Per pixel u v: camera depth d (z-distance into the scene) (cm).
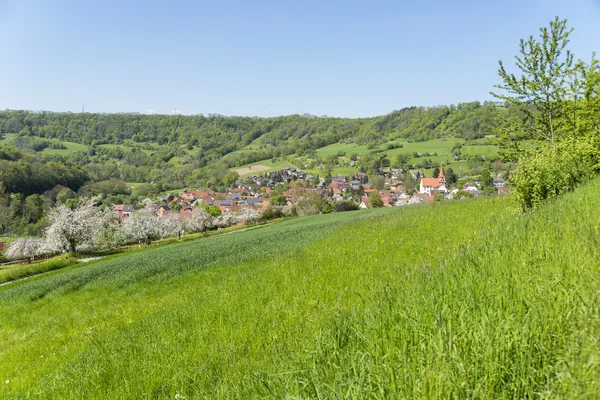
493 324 255
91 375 638
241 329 657
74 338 1168
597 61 1725
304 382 281
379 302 411
